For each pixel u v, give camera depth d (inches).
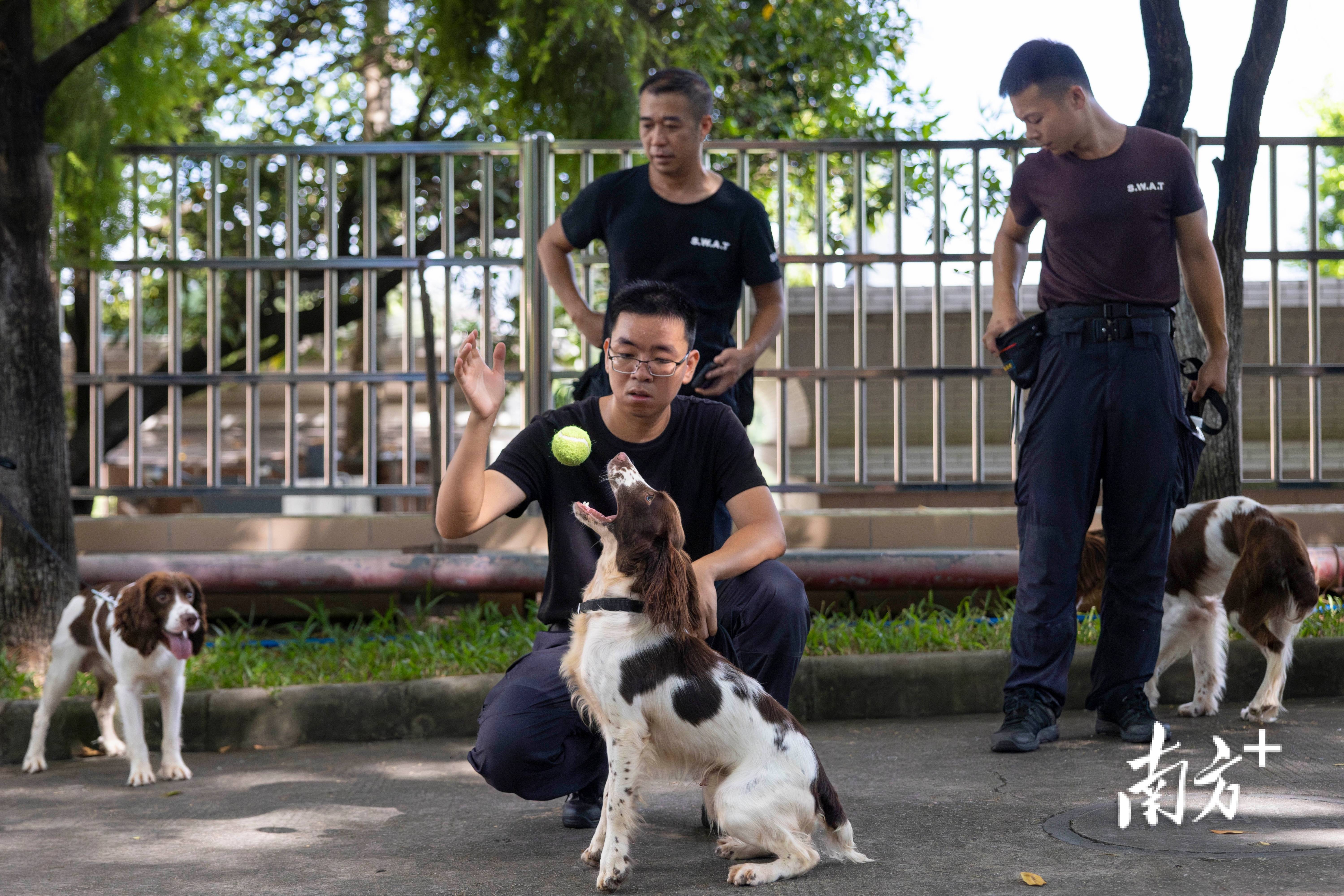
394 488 284.4
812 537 287.7
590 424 139.5
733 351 182.7
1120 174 175.0
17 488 231.1
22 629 230.7
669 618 115.0
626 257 190.2
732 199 190.4
